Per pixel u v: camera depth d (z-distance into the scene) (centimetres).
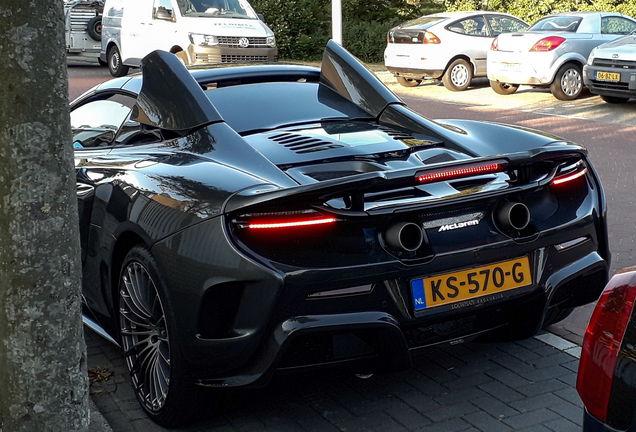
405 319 297
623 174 800
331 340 297
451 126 403
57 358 235
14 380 234
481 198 311
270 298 277
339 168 324
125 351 348
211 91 400
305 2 2220
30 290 227
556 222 332
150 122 378
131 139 388
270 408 335
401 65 1625
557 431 308
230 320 289
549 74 1388
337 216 288
